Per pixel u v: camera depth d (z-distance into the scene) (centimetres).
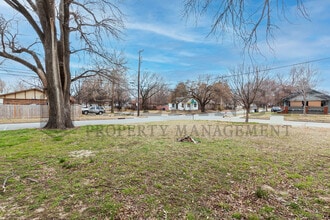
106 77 1170
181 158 458
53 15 910
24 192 283
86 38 1008
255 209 241
